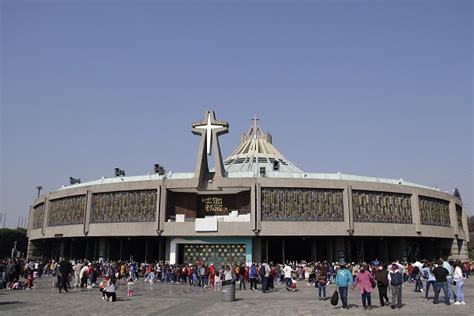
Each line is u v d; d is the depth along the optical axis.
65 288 29.34
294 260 57.28
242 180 50.72
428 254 63.06
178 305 22.39
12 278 33.44
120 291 31.56
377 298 25.67
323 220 50.47
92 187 54.91
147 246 55.44
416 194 55.38
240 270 33.50
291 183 51.00
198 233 49.69
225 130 52.00
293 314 18.66
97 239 57.31
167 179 51.97
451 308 20.19
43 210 62.59
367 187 52.69
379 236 52.62
